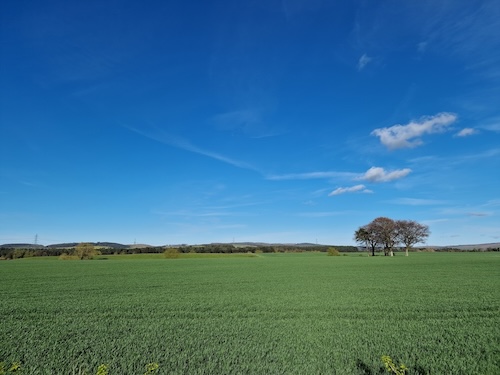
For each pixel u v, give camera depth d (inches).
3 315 787.4
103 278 1680.6
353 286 1296.8
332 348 512.7
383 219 4527.6
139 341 552.4
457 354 484.1
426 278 1561.3
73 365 440.1
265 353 490.0
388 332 606.9
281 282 1469.0
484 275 1678.2
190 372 414.9
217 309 842.8
